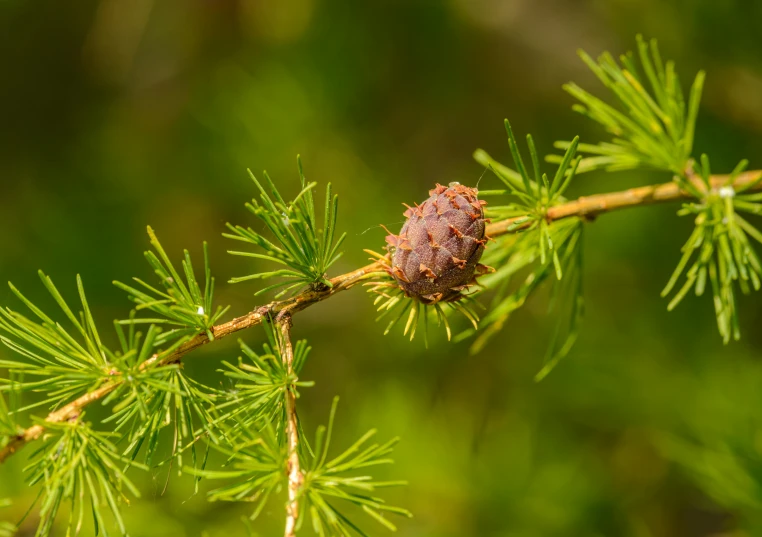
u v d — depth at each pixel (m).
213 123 1.09
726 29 0.93
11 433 0.69
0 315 0.71
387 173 1.09
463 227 0.71
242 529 0.84
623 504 0.98
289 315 0.71
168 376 0.70
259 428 0.70
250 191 1.06
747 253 0.75
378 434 0.90
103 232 1.06
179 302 0.70
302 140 1.06
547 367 0.78
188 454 0.85
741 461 0.85
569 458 0.97
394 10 1.07
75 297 1.00
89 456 0.69
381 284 0.72
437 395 1.06
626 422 0.99
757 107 0.98
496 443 0.95
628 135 0.77
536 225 0.74
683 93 0.98
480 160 0.76
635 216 1.02
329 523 0.69
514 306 0.77
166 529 0.83
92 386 0.70
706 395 0.93
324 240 0.71
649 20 0.96
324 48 1.09
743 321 1.02
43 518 0.68
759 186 0.77
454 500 0.87
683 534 1.08
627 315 1.03
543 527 0.89
